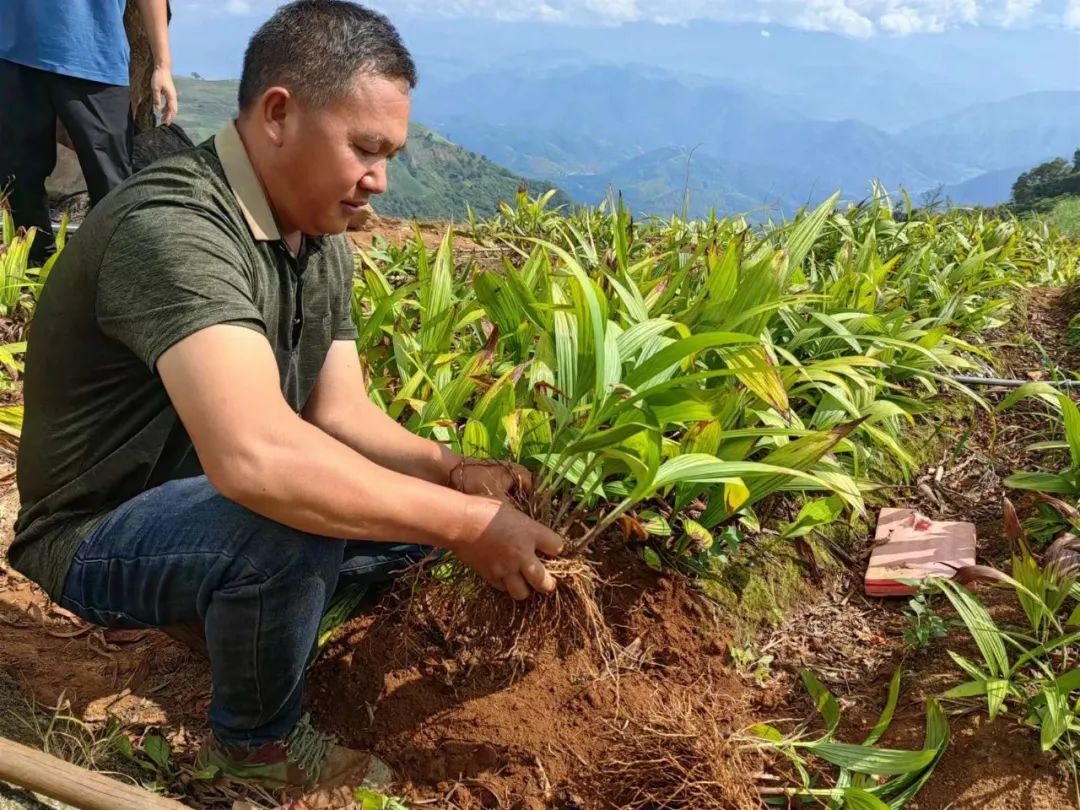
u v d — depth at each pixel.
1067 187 44.81
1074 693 1.92
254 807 1.71
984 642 1.94
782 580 2.46
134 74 5.61
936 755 1.84
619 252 3.32
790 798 1.82
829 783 1.87
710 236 4.24
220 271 1.44
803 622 2.39
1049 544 2.53
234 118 1.61
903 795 1.79
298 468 1.39
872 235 4.14
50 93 3.93
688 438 2.23
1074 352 4.04
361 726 1.95
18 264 3.70
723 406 2.34
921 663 2.16
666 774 1.77
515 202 5.81
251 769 1.75
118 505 1.68
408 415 2.74
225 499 1.56
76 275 1.49
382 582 2.13
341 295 1.93
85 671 2.07
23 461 1.69
